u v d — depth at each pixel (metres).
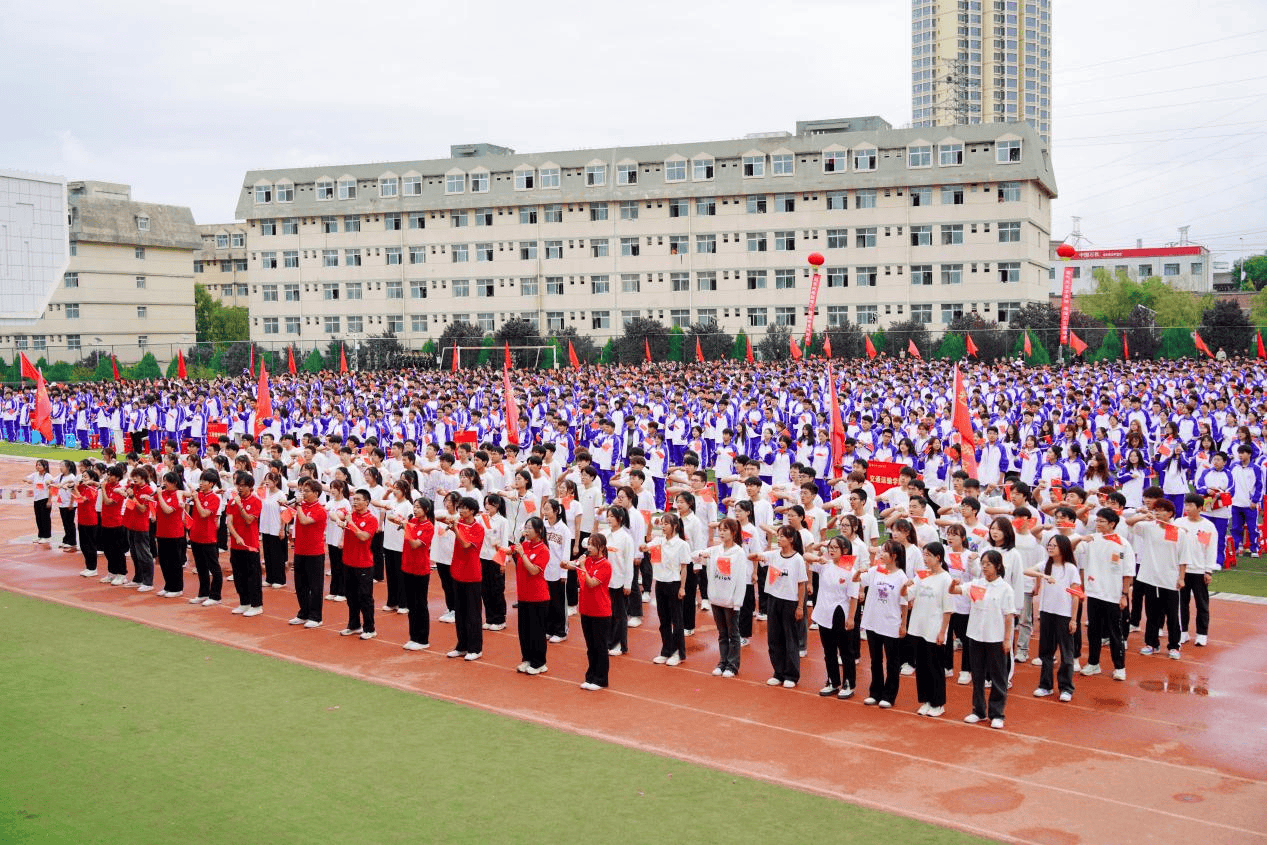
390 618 15.84
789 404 31.45
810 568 13.70
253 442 21.62
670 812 8.77
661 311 74.06
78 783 9.34
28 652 13.75
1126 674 12.83
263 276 81.44
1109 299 88.19
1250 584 17.41
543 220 75.81
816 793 9.20
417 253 78.50
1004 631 11.11
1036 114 168.75
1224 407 25.84
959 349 58.28
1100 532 12.62
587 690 12.23
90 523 18.89
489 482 17.47
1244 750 10.26
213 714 11.26
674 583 13.12
